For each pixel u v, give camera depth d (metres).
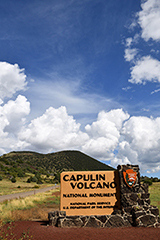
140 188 10.41
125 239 7.42
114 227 9.44
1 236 7.03
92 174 10.90
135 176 10.49
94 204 10.49
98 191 10.68
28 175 82.94
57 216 9.66
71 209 10.41
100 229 8.98
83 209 10.42
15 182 62.22
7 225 9.41
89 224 9.48
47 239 7.26
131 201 10.04
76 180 10.80
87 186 10.73
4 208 14.73
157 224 9.55
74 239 7.34
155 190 33.22
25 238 7.29
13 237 7.39
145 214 9.72
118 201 10.56
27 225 9.59
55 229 8.83
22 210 14.69
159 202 19.12
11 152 176.12
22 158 161.00
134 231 8.62
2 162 93.62
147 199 10.12
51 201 20.84
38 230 8.57
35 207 16.91
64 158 178.38
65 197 10.57
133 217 9.76
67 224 9.38
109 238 7.53
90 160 192.50
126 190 10.29
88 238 7.48
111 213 10.40
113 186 10.77
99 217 9.64
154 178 62.44
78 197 10.57
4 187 50.25
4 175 69.25
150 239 7.43
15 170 82.06
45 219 11.49
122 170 10.61
